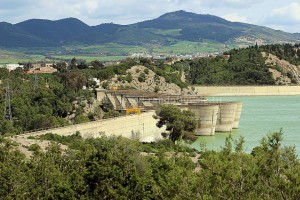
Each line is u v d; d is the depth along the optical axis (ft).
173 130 560.61
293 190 130.11
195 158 313.94
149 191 199.21
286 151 148.77
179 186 146.00
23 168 221.05
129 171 202.49
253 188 138.21
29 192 208.64
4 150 226.38
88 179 200.75
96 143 314.35
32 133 472.44
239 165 144.36
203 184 141.49
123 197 193.98
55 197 202.90
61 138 461.37
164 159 215.51
